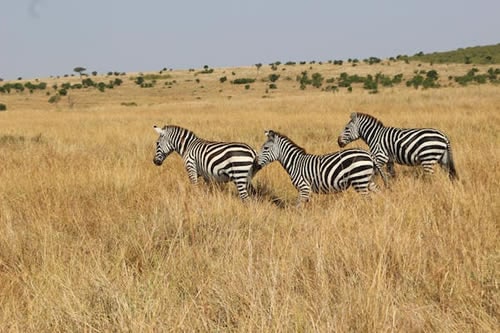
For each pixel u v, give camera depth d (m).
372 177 12.94
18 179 15.29
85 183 14.88
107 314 6.68
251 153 14.04
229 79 166.88
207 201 12.34
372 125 16.69
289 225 10.80
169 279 7.83
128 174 15.50
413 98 52.25
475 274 7.39
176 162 19.28
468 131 24.56
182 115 47.06
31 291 7.56
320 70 176.12
